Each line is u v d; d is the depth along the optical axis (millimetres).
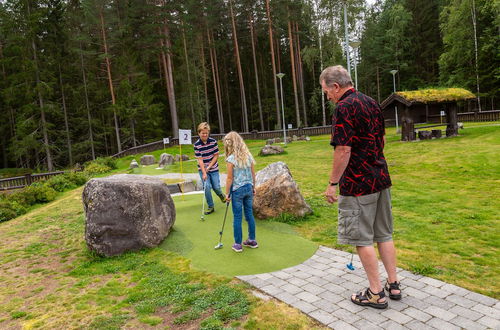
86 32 34188
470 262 3746
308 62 33062
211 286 3570
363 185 2730
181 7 32125
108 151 41188
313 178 10281
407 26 40375
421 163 11086
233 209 4426
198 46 36594
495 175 8430
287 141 28328
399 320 2674
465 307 2822
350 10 30125
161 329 2852
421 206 6258
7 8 31859
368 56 42562
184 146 30375
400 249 4223
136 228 4922
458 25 31344
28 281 4305
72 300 3572
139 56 33938
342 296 3137
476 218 5336
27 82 29828
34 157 36375
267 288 3393
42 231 7102
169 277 3898
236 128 47688
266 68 44000
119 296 3588
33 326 3107
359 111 2662
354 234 2789
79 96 33000
